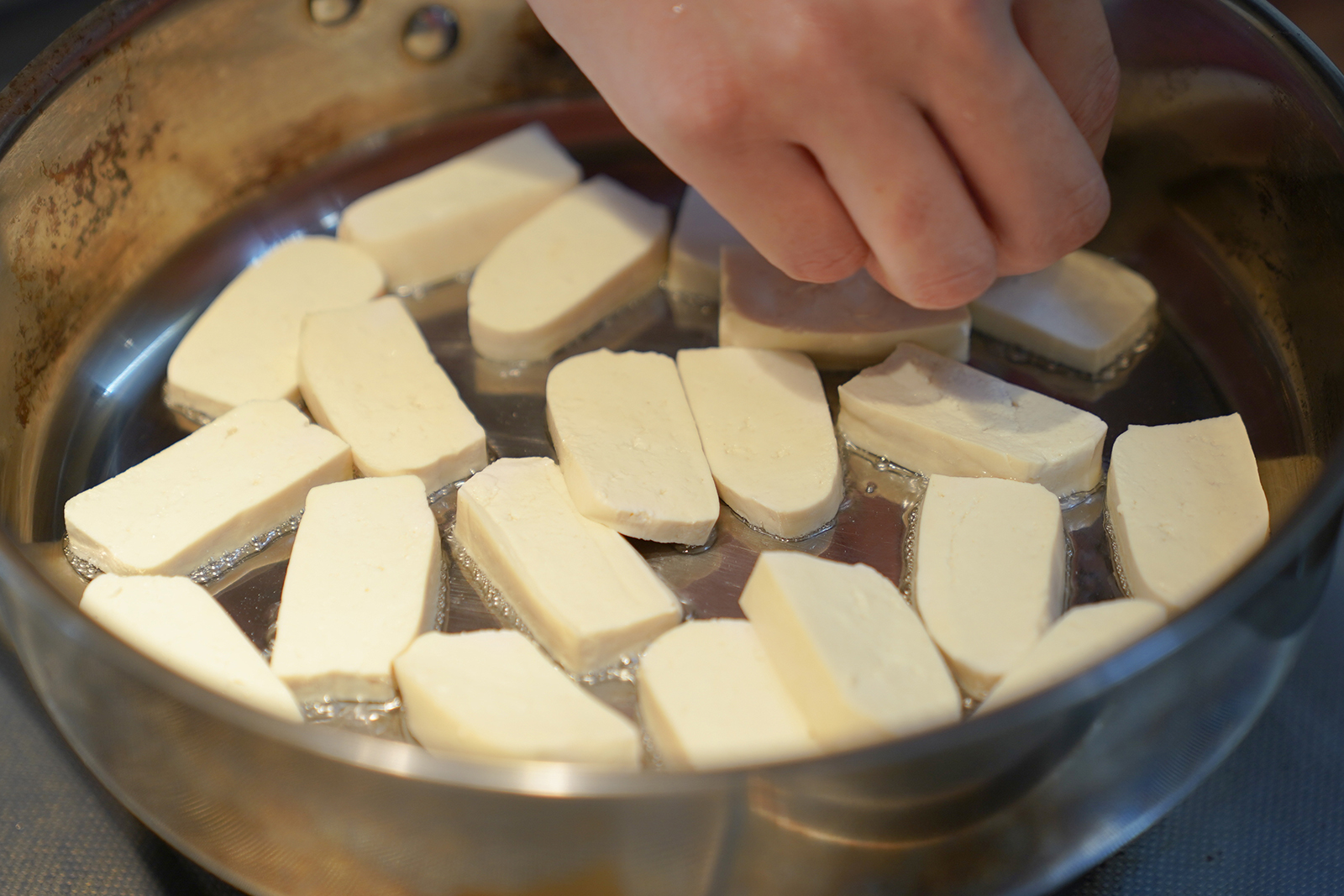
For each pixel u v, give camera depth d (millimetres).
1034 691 502
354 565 554
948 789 486
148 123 607
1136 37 597
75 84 582
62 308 596
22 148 571
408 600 548
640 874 487
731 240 624
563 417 581
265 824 494
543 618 547
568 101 673
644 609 546
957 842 495
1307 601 513
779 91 535
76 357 601
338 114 651
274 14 614
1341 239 562
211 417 599
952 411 580
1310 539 500
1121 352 604
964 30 525
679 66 539
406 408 587
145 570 557
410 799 478
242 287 617
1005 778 489
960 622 542
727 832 481
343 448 577
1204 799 540
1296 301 582
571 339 616
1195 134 601
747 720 526
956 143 542
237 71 620
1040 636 540
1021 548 553
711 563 566
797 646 527
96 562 564
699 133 541
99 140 595
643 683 535
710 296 627
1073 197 546
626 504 561
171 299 624
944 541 556
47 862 534
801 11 530
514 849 484
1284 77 573
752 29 534
